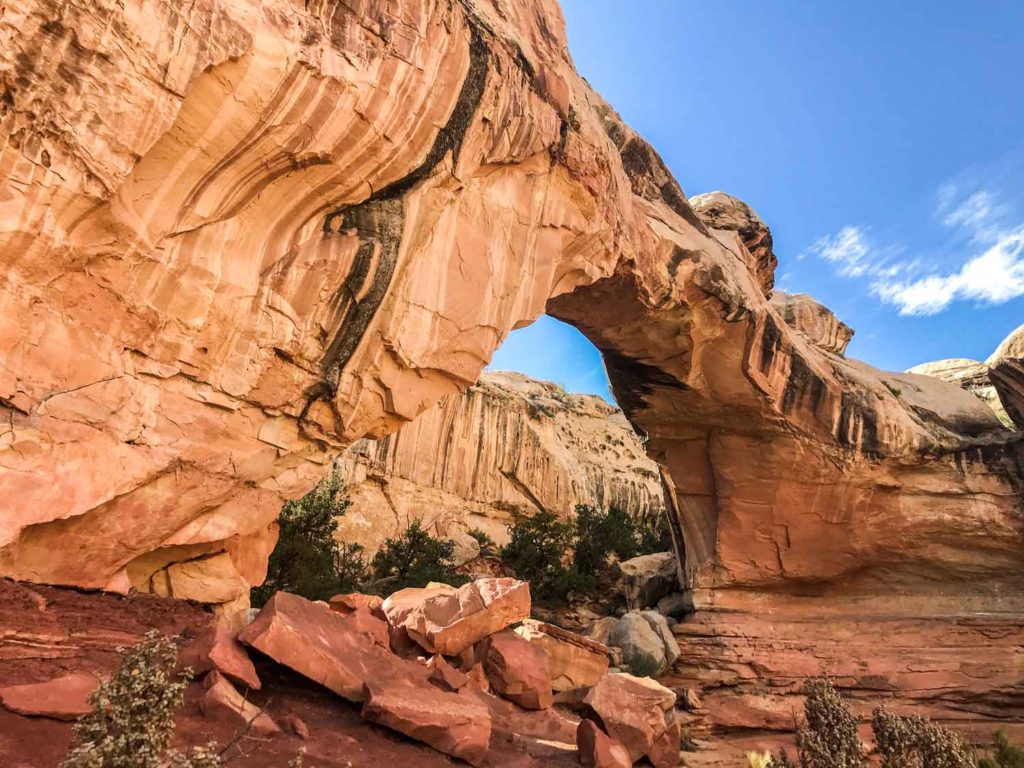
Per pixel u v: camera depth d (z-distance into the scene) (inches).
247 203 349.1
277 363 366.6
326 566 932.6
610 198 586.2
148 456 305.7
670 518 1011.9
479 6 472.1
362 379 404.2
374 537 1419.8
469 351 454.9
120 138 275.9
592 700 367.9
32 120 253.1
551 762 323.9
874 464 858.1
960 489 866.8
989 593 854.5
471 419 1717.5
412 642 431.8
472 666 430.0
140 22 277.1
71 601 283.3
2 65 243.9
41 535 273.1
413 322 418.6
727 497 898.1
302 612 313.4
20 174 251.3
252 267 353.1
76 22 259.6
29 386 260.7
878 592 886.4
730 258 825.5
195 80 299.6
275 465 382.0
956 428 938.7
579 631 1021.8
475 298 456.8
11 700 196.1
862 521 870.4
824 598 888.3
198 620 342.6
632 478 2080.5
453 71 412.8
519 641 448.5
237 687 263.3
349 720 277.7
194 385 331.3
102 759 147.2
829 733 304.8
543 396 2231.8
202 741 215.9
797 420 849.5
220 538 357.7
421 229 422.3
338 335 389.7
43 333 266.2
